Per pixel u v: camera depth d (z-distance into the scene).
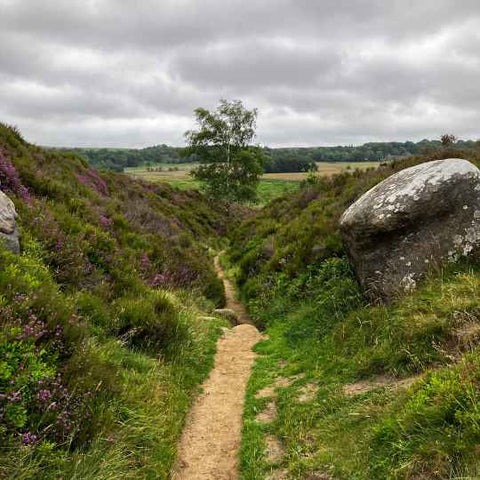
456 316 5.19
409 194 6.82
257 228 21.94
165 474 4.49
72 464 3.74
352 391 5.42
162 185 40.09
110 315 7.19
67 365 4.68
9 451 3.40
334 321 7.92
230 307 14.36
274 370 7.48
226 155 47.94
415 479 3.30
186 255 15.60
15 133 15.38
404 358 5.36
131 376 5.80
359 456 4.00
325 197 17.05
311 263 11.19
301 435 4.93
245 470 4.77
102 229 11.41
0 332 4.14
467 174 6.79
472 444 3.20
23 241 7.13
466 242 6.56
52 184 11.61
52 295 5.64
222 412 6.32
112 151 164.88
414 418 3.80
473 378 3.81
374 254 7.21
